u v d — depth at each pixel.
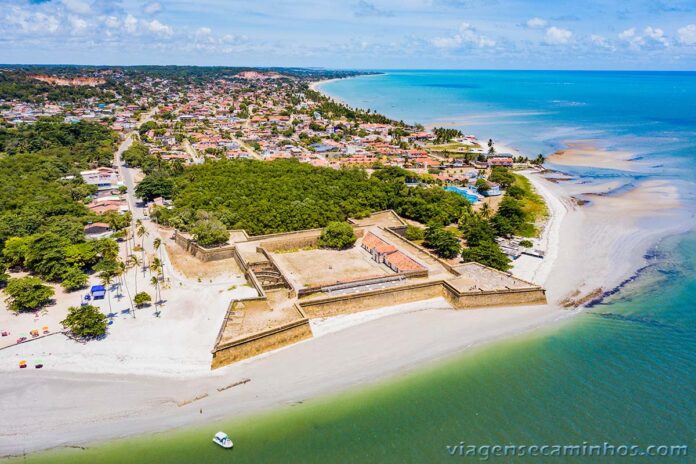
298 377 88.81
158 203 192.12
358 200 177.25
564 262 141.75
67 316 102.56
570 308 115.50
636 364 92.94
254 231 150.62
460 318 110.69
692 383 87.19
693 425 77.12
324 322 107.75
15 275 126.62
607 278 131.25
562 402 82.44
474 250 136.38
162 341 96.94
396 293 116.44
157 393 83.44
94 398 81.88
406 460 70.62
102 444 73.06
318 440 74.38
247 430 76.12
